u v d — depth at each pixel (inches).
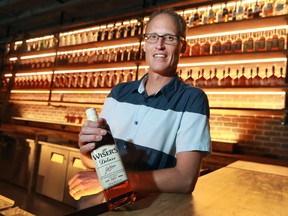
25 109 226.2
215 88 120.0
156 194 32.5
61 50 187.9
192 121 37.8
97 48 174.7
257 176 51.4
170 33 41.6
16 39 219.9
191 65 140.6
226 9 125.9
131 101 44.3
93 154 28.3
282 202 33.6
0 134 177.5
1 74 231.9
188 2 129.4
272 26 113.8
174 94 41.9
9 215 30.1
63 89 180.2
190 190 33.6
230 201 32.1
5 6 197.0
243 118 129.2
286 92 105.2
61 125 173.9
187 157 35.6
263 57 114.3
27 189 158.6
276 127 120.6
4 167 172.6
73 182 35.6
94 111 30.7
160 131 39.6
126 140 41.7
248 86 111.7
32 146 159.9
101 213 26.7
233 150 118.6
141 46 145.1
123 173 28.3
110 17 158.1
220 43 127.4
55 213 127.8
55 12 193.9
